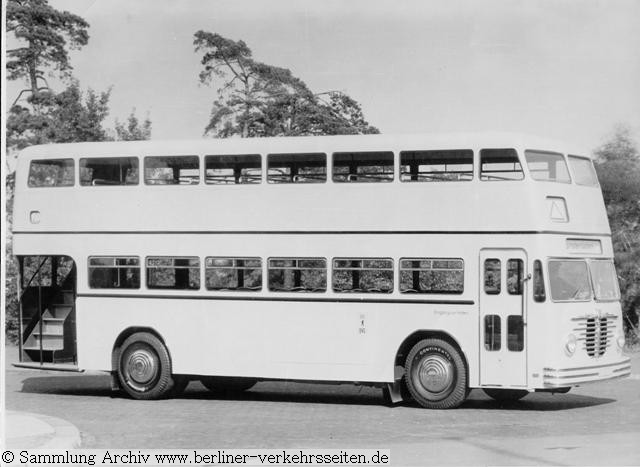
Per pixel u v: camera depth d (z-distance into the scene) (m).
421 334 15.84
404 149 15.91
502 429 13.45
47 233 18.11
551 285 15.18
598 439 12.48
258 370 16.59
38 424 13.30
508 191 15.40
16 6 31.97
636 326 29.22
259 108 30.72
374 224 16.00
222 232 16.89
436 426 13.80
